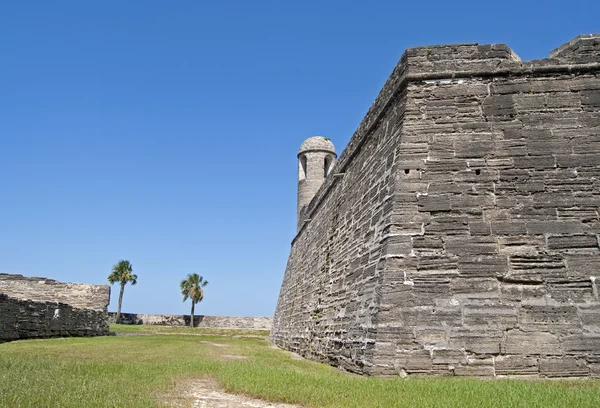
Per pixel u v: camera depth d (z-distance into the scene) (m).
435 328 10.51
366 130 16.77
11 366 9.70
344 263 16.12
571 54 12.96
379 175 14.09
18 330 19.44
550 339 10.26
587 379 9.78
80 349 15.85
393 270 11.17
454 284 10.91
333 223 20.03
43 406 6.06
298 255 29.27
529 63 12.88
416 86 13.25
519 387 8.27
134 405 6.38
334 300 16.25
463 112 12.70
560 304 10.55
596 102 12.37
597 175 11.63
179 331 43.25
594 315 10.39
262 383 8.59
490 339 10.31
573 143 12.02
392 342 10.45
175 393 7.78
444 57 13.28
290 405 7.20
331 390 8.08
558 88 12.62
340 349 13.61
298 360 16.00
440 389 8.05
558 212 11.38
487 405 6.68
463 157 12.20
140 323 55.44
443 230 11.47
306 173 33.12
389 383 8.83
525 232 11.26
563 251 11.01
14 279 35.69
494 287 10.81
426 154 12.37
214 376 9.72
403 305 10.80
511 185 11.77
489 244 11.22
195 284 69.44
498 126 12.42
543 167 11.85
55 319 22.78
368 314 11.59
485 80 12.97
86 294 34.00
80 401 6.42
